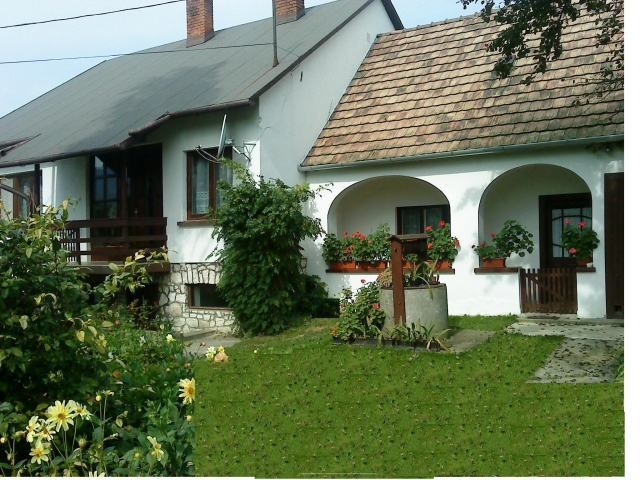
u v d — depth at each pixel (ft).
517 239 37.93
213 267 42.57
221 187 38.37
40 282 15.20
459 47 49.01
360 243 41.91
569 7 31.91
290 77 44.09
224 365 24.48
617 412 19.31
